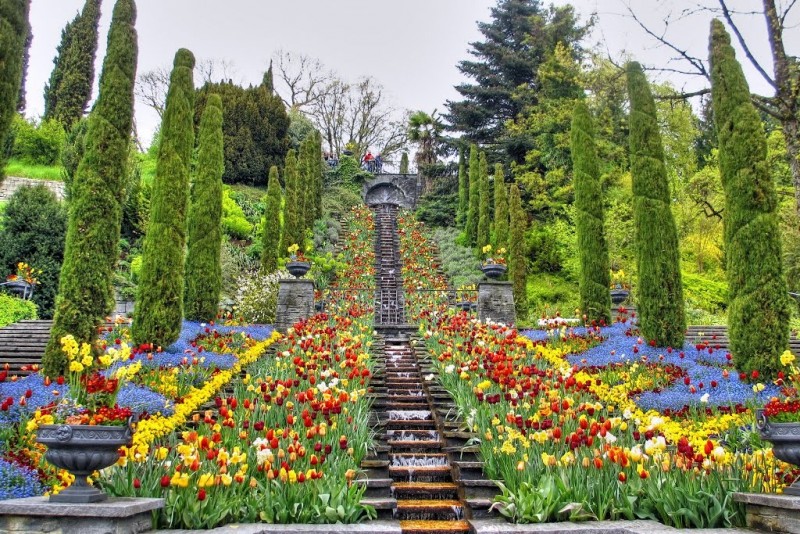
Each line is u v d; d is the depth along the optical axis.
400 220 26.16
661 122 20.92
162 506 4.05
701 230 19.94
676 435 5.89
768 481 4.52
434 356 10.09
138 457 4.50
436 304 14.93
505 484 5.39
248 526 4.19
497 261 14.27
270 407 5.99
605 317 11.67
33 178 20.56
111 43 8.28
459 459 6.42
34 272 13.98
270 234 17.30
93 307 7.16
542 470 5.16
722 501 4.43
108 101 7.94
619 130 21.52
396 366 10.30
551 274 20.47
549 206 22.84
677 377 7.91
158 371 7.34
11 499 3.82
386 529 4.28
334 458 5.41
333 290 15.63
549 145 23.03
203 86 28.67
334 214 26.41
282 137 29.81
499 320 13.44
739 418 6.30
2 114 6.51
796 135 8.84
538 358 9.21
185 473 4.43
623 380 8.07
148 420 5.67
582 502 4.64
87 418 4.03
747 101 8.68
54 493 3.88
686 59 9.96
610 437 4.94
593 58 21.20
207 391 7.26
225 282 16.66
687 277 19.30
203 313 11.50
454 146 27.92
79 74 26.33
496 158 24.97
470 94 27.70
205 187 12.12
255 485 4.61
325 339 9.20
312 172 24.30
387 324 13.45
